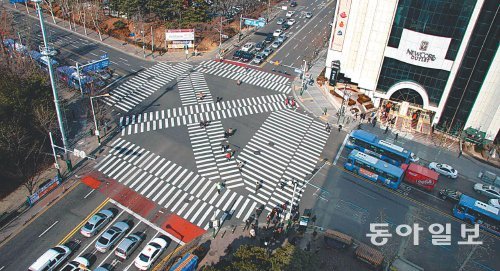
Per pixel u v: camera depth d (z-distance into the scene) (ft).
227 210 211.82
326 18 488.85
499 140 268.62
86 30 415.85
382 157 253.03
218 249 188.96
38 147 237.04
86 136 259.39
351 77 331.36
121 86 322.34
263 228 201.87
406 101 300.20
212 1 461.37
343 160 255.09
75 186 219.61
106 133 264.72
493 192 230.27
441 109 282.56
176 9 406.41
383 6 277.85
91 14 428.97
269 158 252.83
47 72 319.47
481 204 211.41
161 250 184.34
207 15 427.33
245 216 209.05
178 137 266.77
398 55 283.59
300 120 294.05
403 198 227.81
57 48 373.20
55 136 250.78
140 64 359.66
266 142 267.80
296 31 446.60
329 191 229.25
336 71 326.03
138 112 290.97
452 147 273.75
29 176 222.28
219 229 200.03
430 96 285.43
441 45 264.72
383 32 285.84
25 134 230.48
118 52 377.91
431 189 232.73
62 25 424.05
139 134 266.36
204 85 333.01
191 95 317.22
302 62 379.96
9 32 386.32
